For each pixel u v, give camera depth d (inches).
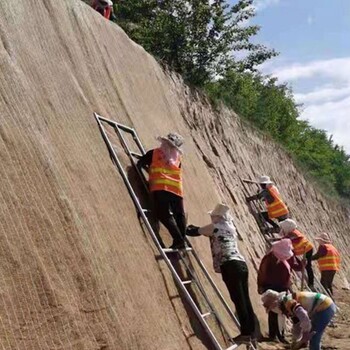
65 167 165.8
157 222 213.0
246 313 204.7
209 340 197.6
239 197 414.9
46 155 157.5
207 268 241.8
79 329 137.6
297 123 813.9
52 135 168.4
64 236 148.2
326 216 708.0
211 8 446.3
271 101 721.0
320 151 911.0
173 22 438.0
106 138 204.4
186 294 195.5
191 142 332.8
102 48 248.2
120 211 187.5
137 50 302.8
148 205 213.2
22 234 135.9
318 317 213.9
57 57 198.5
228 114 509.7
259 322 279.3
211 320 208.2
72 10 230.1
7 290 125.0
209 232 212.5
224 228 210.5
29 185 145.7
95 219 167.0
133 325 157.8
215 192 333.1
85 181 173.2
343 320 380.8
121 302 157.8
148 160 217.0
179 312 189.2
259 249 380.8
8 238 131.6
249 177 475.8
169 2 446.9
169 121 306.2
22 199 141.2
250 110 602.9
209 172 378.3
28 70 172.7
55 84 186.9
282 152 637.3
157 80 317.7
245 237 370.3
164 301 184.2
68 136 178.1
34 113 163.6
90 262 152.3
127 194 199.0
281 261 254.2
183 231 211.3
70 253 147.1
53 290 135.4
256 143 556.4
